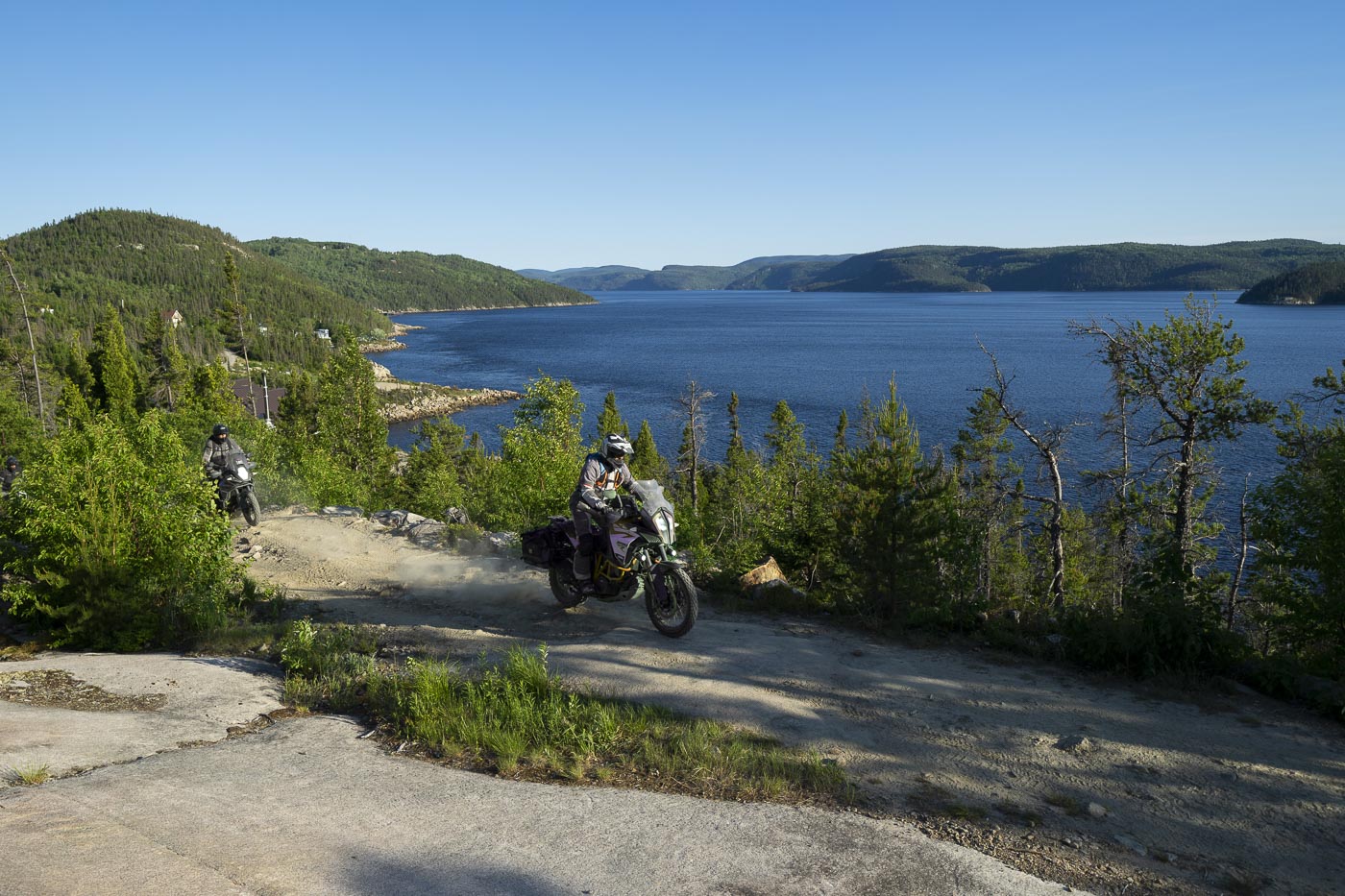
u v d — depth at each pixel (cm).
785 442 4606
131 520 786
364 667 657
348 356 4209
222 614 801
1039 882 362
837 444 4862
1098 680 639
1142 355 2194
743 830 400
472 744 514
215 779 442
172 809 398
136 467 792
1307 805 445
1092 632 681
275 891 324
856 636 770
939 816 430
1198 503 2370
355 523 1338
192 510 823
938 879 357
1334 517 716
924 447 5806
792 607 866
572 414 1499
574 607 855
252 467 1530
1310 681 604
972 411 3177
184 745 502
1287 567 755
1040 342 17988
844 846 386
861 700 597
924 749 516
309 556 1125
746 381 11881
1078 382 10606
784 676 643
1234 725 555
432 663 636
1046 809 442
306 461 1917
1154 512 2320
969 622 780
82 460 788
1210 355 2044
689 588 726
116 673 636
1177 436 2198
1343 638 712
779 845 385
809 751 509
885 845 388
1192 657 646
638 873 355
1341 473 718
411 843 377
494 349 19875
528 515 1345
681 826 403
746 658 684
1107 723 558
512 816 411
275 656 718
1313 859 394
